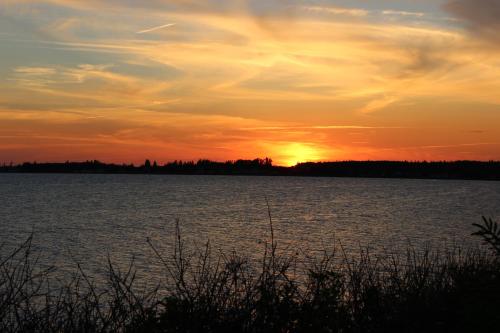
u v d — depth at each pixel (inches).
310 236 1863.9
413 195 5876.0
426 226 2271.2
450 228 2178.9
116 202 4151.1
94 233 2114.9
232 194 5679.1
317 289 247.4
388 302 262.8
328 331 241.0
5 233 2084.2
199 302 230.8
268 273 253.6
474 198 5260.8
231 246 1371.8
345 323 247.4
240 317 228.2
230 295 240.8
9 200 4264.3
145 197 4911.4
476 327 225.5
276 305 236.7
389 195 5816.9
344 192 6515.8
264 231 2092.8
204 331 221.9
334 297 245.6
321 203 4232.3
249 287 247.3
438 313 241.4
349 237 1809.8
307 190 7081.7
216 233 2009.1
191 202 4205.2
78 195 5147.6
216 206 3762.3
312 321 234.7
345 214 3080.7
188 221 2610.7
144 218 2807.6
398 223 2460.6
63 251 1438.2
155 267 940.6
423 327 241.1
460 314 232.4
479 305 225.9
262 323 232.1
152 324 218.5
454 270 296.5
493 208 3602.4
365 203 4264.3
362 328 247.8
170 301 227.1
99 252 1417.3
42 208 3494.1
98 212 3196.4
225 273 252.7
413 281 293.9
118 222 2596.0
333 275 256.5
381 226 2304.4
